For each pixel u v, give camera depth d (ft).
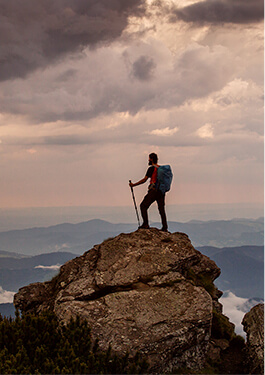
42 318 28.63
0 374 22.61
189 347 31.89
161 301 34.32
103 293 36.50
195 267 43.06
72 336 27.45
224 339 37.17
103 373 25.81
